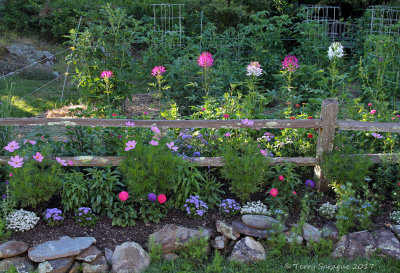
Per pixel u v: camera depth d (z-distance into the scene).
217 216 3.74
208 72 6.58
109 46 6.68
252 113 5.17
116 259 3.27
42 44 11.37
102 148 4.15
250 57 8.47
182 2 12.01
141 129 4.16
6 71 9.36
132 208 3.65
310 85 7.55
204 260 3.46
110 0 12.46
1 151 4.06
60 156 4.05
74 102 7.50
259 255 3.42
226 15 11.27
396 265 3.40
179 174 3.75
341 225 3.53
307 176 4.31
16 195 3.47
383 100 6.48
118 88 6.50
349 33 11.41
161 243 3.42
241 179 3.71
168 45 7.46
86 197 3.68
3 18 11.64
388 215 3.86
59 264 3.14
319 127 3.91
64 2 12.32
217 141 4.43
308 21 9.38
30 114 6.62
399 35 9.16
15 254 3.18
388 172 4.11
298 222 3.68
